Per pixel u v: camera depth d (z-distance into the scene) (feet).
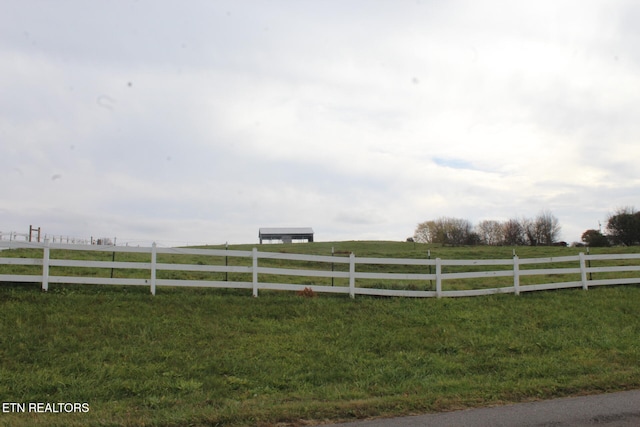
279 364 32.32
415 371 31.73
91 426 20.70
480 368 32.83
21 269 59.06
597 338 40.27
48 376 28.37
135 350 33.65
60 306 42.47
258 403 24.52
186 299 47.52
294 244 158.51
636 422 20.76
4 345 32.96
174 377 29.27
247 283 51.49
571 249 127.44
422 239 223.71
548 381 27.99
